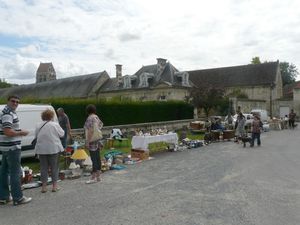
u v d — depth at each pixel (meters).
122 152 13.55
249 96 50.16
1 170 6.55
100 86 50.72
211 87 31.62
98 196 7.04
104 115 23.89
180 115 32.41
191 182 8.31
